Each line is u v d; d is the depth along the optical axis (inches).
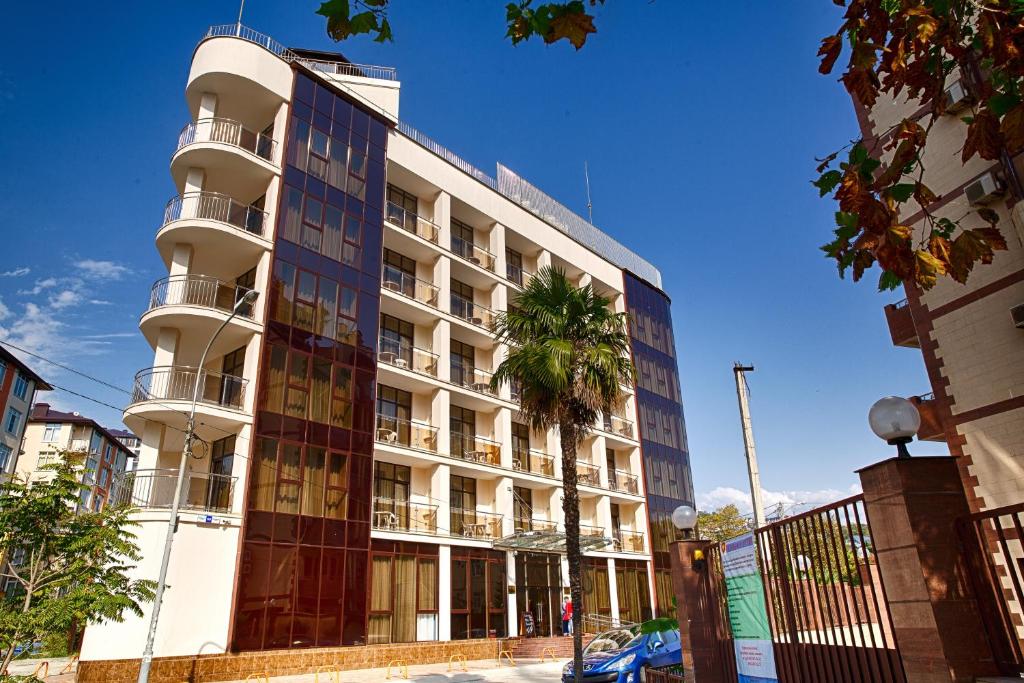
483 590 1074.1
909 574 185.0
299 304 935.0
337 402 938.7
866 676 211.0
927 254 155.7
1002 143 154.5
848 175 157.5
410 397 1122.0
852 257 174.6
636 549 1429.6
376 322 1025.5
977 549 184.4
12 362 1771.7
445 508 1049.5
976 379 417.1
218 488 859.4
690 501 1624.0
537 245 1445.6
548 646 1026.1
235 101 1001.5
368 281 1035.3
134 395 837.8
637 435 1526.8
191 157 917.8
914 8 141.7
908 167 157.1
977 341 419.2
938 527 186.5
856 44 153.5
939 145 455.2
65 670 850.1
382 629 916.6
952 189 442.0
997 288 411.5
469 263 1245.7
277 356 888.9
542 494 1296.8
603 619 1228.5
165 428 857.5
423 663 904.9
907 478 190.7
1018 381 394.6
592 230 1701.5
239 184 984.3
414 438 1099.3
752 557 290.7
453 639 998.4
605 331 711.1
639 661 590.9
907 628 184.9
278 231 938.7
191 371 863.1
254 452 831.7
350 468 925.8
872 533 201.8
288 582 815.7
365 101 1155.9
